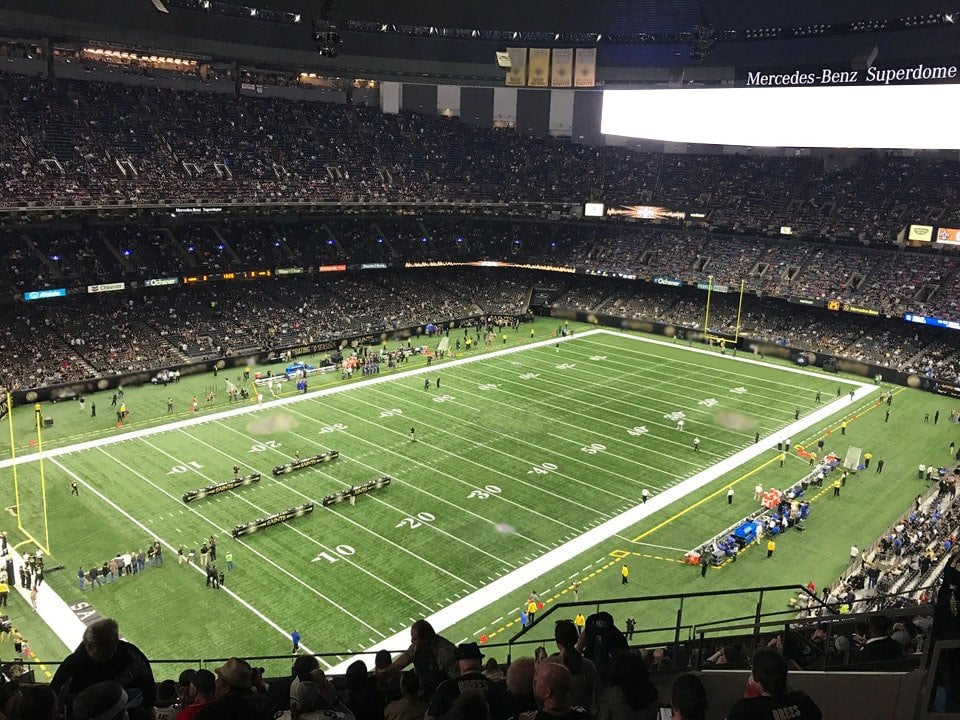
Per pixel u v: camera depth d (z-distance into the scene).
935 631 6.67
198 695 9.98
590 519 41.91
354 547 38.34
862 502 44.88
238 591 34.34
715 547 38.06
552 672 6.33
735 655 11.72
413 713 8.45
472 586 35.19
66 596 33.72
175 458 48.66
